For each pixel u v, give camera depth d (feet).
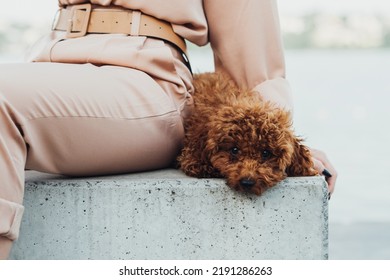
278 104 8.28
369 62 86.43
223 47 8.68
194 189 7.34
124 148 7.31
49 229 7.44
